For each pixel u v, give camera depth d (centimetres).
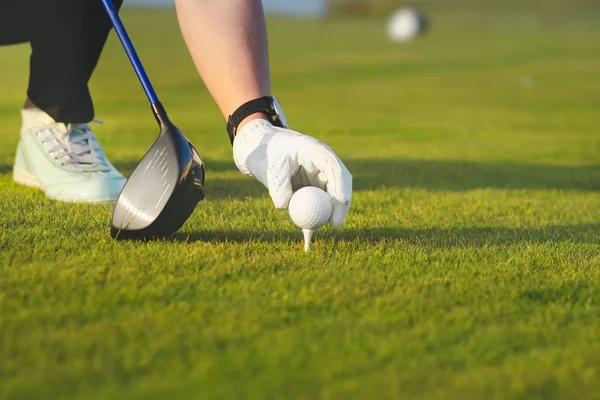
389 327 215
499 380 183
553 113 1287
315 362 189
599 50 2972
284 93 1541
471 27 5172
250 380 178
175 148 298
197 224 356
